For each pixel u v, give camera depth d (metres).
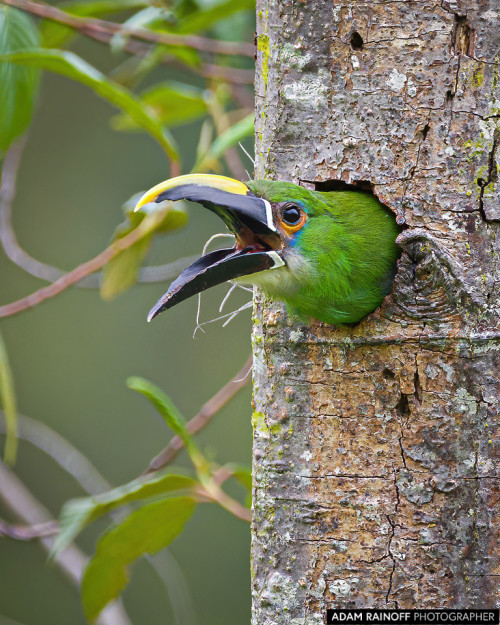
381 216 7.48
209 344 15.78
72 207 16.09
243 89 12.00
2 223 11.60
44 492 15.59
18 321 16.19
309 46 7.37
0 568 15.13
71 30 11.36
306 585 7.22
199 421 10.19
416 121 7.18
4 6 9.92
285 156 7.54
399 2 7.17
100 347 16.20
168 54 11.98
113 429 15.91
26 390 15.95
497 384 7.01
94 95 16.42
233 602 15.12
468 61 7.11
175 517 9.07
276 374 7.45
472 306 7.00
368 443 7.15
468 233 7.10
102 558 9.22
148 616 14.64
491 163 7.11
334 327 7.32
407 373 7.07
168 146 10.05
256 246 7.31
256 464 7.57
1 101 9.82
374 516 7.09
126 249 10.74
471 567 6.95
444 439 7.00
